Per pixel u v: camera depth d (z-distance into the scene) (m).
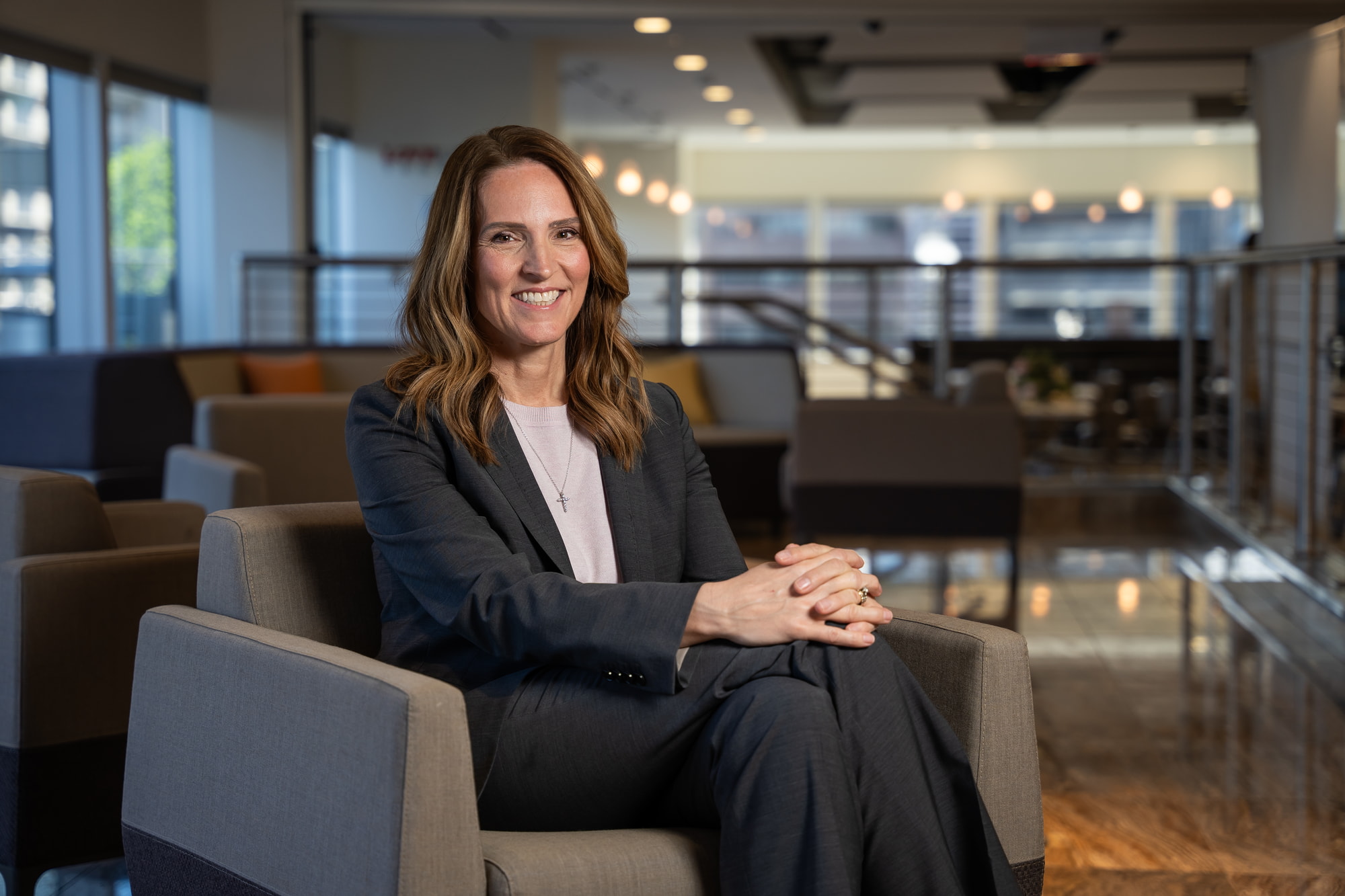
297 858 1.29
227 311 8.22
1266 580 4.69
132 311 7.71
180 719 1.46
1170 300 14.95
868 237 15.45
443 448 1.52
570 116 12.91
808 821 1.20
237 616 1.55
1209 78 10.67
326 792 1.25
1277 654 3.69
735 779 1.25
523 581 1.41
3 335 6.52
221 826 1.39
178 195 8.17
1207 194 14.92
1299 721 3.06
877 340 6.84
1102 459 8.48
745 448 5.70
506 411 1.57
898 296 15.40
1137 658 3.64
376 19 8.14
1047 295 15.15
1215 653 3.70
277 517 1.61
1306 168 7.46
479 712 1.42
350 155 9.51
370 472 1.50
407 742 1.18
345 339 9.70
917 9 7.96
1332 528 4.84
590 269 1.62
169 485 3.09
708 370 6.34
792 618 1.35
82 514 2.08
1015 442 4.35
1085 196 15.08
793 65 11.00
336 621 1.62
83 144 7.05
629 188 12.55
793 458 4.46
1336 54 7.19
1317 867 2.21
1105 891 2.10
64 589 1.96
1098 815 2.46
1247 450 5.62
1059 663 3.58
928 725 1.37
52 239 6.89
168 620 1.50
